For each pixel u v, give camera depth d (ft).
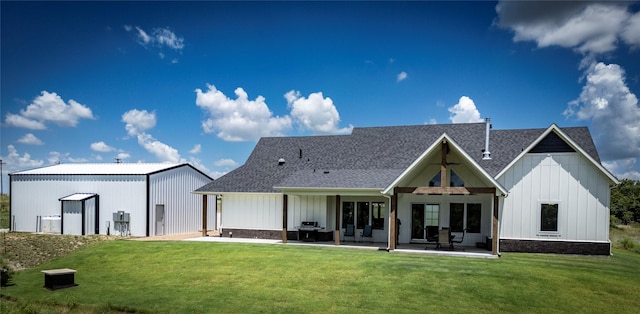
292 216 80.33
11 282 51.49
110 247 70.08
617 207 170.71
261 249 66.33
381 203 76.48
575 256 63.10
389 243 65.16
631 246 81.71
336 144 93.40
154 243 73.61
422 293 42.68
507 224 67.15
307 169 86.48
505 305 39.37
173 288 46.39
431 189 63.87
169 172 98.17
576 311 38.11
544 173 66.23
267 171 90.02
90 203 93.50
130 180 92.12
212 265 56.08
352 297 41.70
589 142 75.10
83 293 45.73
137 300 42.29
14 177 100.48
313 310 38.24
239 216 85.10
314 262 55.98
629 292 43.19
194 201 106.73
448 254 62.13
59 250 71.10
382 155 86.02
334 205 79.46
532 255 63.00
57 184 97.14
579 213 64.75
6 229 104.53
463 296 41.75
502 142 80.43
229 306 39.68
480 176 65.98
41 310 40.29
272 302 40.60
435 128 89.30
